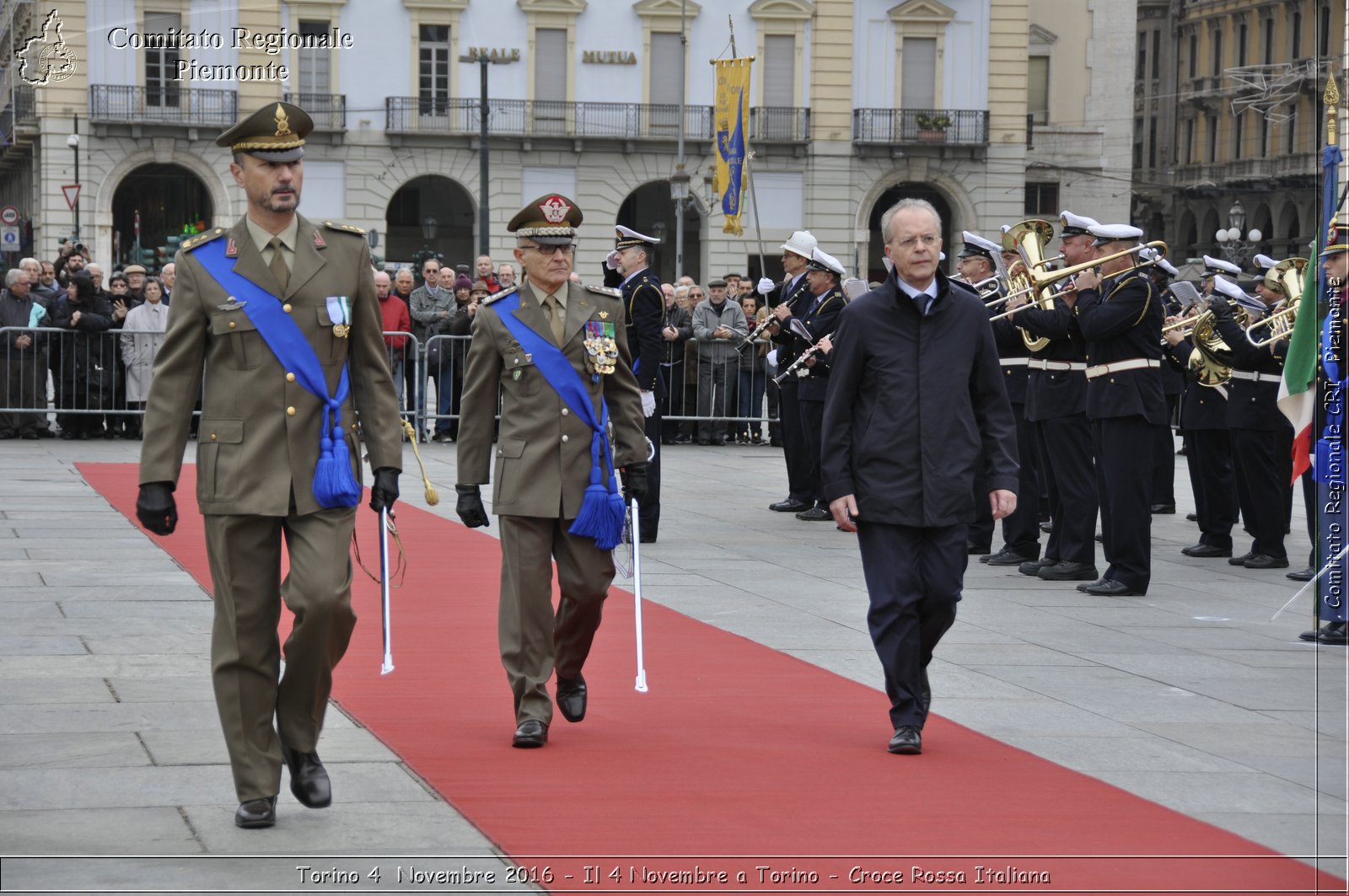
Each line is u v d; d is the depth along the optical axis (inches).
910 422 246.1
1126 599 387.5
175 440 202.2
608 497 246.1
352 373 211.6
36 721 245.9
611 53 1705.2
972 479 247.3
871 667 299.6
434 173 1674.5
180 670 280.1
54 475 574.6
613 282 445.1
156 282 717.9
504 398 252.5
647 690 269.6
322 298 204.8
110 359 708.7
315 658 200.7
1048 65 2030.0
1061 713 267.4
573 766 228.1
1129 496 390.3
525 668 243.3
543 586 246.2
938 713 265.3
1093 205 2044.8
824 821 204.8
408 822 201.0
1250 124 2251.5
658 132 1718.8
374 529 472.7
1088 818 209.2
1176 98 2464.3
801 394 514.9
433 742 240.2
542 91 1699.1
